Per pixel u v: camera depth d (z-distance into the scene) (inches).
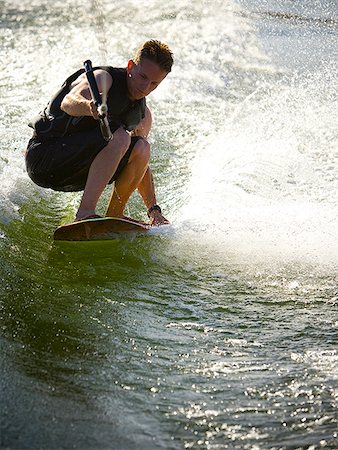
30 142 698.8
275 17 1438.2
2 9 1406.3
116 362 515.5
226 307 606.2
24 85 1067.3
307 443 444.1
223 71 1175.6
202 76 1151.6
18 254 653.9
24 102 1000.2
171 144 924.6
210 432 450.0
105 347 533.0
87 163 677.3
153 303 603.5
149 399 477.4
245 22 1398.9
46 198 775.1
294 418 466.6
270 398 486.3
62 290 607.5
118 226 675.4
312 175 855.7
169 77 1142.3
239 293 629.9
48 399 467.5
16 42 1240.2
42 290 602.2
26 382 481.7
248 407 475.5
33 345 526.0
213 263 674.2
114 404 469.4
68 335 543.2
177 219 753.6
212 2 1509.6
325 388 499.5
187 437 444.5
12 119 937.5
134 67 657.6
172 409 469.1
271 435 450.0
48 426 442.3
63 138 679.1
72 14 1398.9
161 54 653.9
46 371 497.0
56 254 666.2
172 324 574.9
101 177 670.5
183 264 669.3
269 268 671.8
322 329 580.1
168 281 640.4
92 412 458.9
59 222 732.7
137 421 454.9
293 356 539.8
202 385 496.4
